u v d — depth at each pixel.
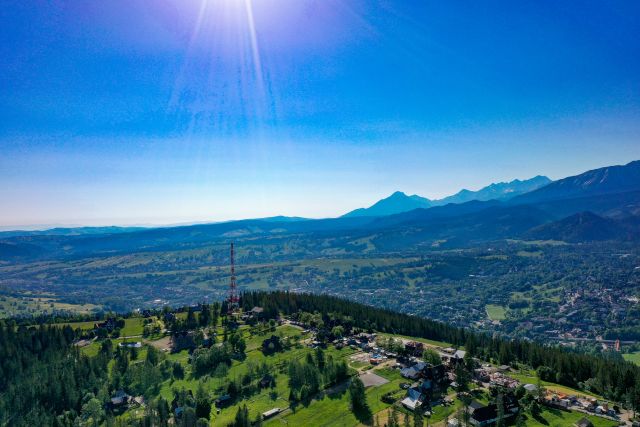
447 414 144.62
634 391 147.00
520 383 168.25
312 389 176.38
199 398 177.50
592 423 132.25
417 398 152.75
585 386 173.38
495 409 140.00
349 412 155.12
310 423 151.62
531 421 136.12
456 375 168.25
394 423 138.38
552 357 195.38
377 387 172.00
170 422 170.12
